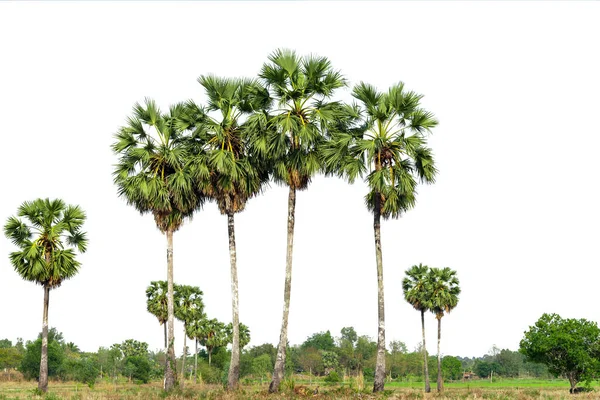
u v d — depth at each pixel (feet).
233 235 96.53
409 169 93.09
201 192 105.60
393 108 90.74
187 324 238.07
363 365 423.64
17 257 122.62
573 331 171.94
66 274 126.41
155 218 108.47
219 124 95.91
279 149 89.15
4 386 213.05
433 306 210.79
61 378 278.87
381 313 87.25
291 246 90.89
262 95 93.97
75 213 130.41
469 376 481.05
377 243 89.92
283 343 87.30
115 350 315.78
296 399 77.61
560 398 102.73
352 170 86.84
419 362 431.84
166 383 103.96
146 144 107.14
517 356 521.24
